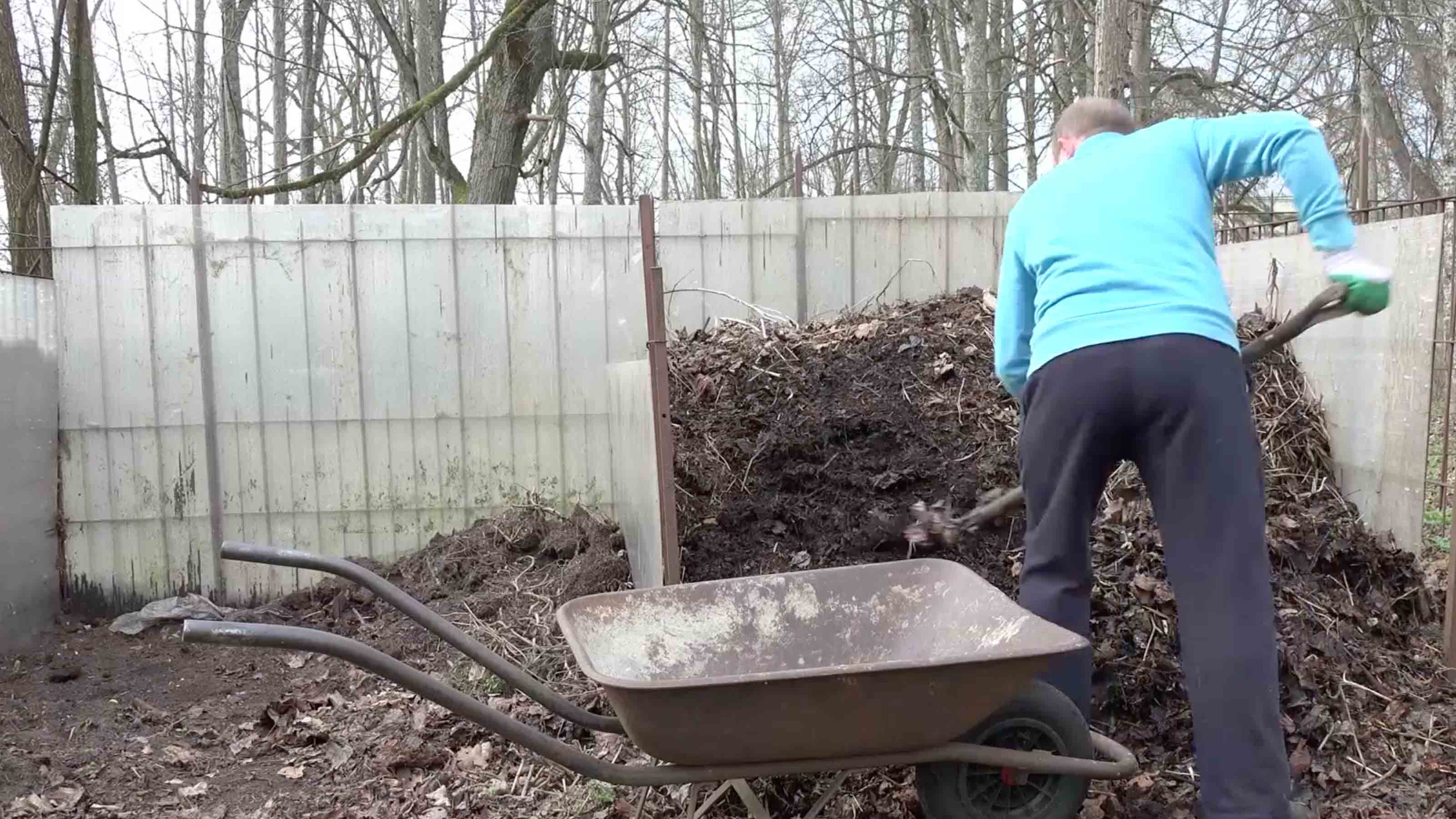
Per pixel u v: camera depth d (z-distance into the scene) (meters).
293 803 3.17
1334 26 9.70
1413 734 3.00
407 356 5.39
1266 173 2.39
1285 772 2.19
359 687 4.14
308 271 5.28
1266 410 4.25
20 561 4.77
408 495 5.44
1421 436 3.58
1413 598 3.67
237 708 4.01
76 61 6.43
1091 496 2.52
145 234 5.12
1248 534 2.24
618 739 3.36
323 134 14.63
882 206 5.67
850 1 15.34
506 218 5.39
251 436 5.31
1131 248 2.39
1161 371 2.27
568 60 8.64
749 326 5.13
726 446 4.32
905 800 2.80
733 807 2.88
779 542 4.01
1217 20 9.77
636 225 5.46
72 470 5.17
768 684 2.08
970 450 4.15
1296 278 4.38
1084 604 2.55
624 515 4.80
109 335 5.15
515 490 5.50
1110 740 2.49
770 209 5.61
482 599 4.71
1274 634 2.23
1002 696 2.21
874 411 4.36
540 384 5.48
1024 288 2.74
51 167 9.77
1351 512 3.97
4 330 4.63
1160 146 2.50
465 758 3.36
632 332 5.48
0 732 3.74
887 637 2.89
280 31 14.27
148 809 3.16
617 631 2.70
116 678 4.36
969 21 10.11
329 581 5.25
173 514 5.26
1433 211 3.73
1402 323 3.69
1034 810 2.46
